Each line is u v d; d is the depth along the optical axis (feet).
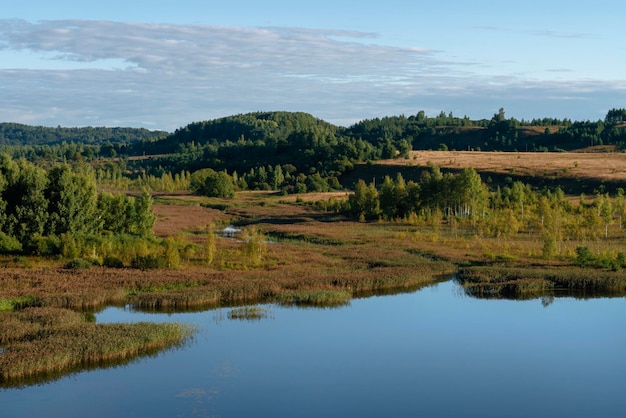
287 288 166.91
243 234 268.62
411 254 229.86
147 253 191.31
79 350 108.78
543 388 102.17
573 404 95.81
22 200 212.23
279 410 91.56
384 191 372.38
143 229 250.78
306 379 104.27
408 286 180.24
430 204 361.10
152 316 140.87
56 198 217.56
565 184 469.57
